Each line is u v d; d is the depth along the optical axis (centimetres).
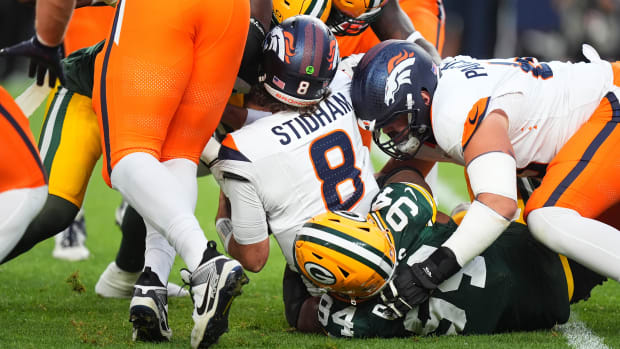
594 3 4319
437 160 1387
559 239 1170
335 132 1258
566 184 1204
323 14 1424
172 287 1590
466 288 1167
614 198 1216
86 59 1338
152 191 1102
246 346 1127
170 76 1157
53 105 1370
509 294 1179
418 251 1178
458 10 4566
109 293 1550
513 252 1202
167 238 1106
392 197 1216
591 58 1377
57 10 1195
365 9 1444
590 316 1380
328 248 1102
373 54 1288
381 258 1109
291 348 1109
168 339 1162
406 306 1140
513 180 1157
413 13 1895
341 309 1183
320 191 1227
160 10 1148
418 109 1262
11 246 1047
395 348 1090
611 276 1163
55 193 1308
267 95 1274
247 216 1218
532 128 1263
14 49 1241
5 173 1030
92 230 2325
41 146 1348
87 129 1344
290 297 1275
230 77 1216
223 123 1405
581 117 1288
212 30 1171
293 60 1216
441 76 1286
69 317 1352
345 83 1331
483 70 1261
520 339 1159
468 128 1192
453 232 1206
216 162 1230
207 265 1043
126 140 1149
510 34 4484
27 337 1171
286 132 1231
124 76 1152
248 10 1202
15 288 1608
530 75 1286
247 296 1587
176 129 1206
